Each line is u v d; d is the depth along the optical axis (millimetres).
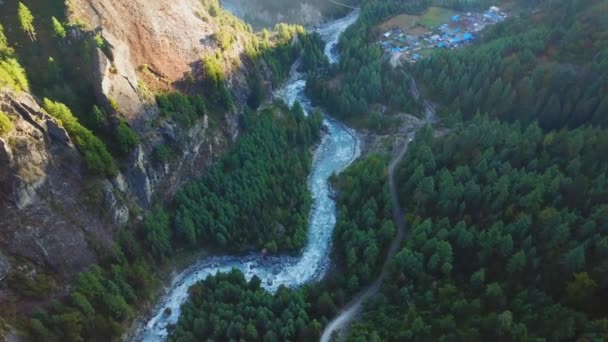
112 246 90000
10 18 94688
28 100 80625
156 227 98000
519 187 91062
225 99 123188
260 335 83750
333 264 103812
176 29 122875
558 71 117812
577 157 91188
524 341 66000
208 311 89250
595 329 64500
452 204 94812
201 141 113938
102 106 93438
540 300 73062
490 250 83438
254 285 95500
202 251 105875
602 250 73812
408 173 110938
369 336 77938
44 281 79312
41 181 81000
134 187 97250
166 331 90812
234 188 111062
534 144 98875
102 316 83312
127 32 110625
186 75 118625
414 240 91375
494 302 76125
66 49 95875
